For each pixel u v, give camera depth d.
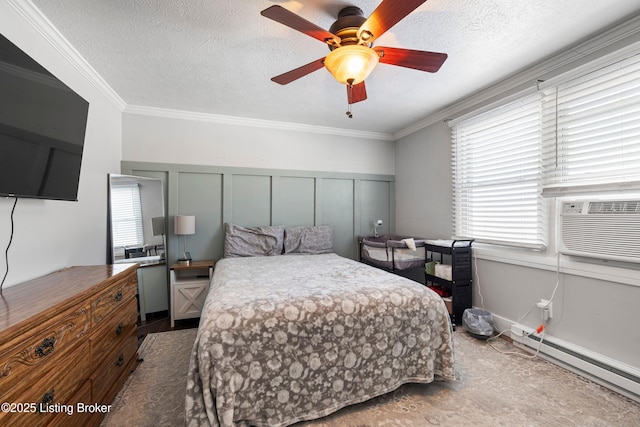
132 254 2.89
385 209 4.29
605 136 1.86
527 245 2.34
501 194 2.61
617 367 1.73
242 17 1.68
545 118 2.22
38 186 1.45
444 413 1.55
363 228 4.18
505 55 2.11
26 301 1.13
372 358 1.61
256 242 3.39
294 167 3.81
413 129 3.82
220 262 2.94
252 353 1.38
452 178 3.20
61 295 1.22
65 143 1.64
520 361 2.10
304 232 3.62
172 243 3.27
